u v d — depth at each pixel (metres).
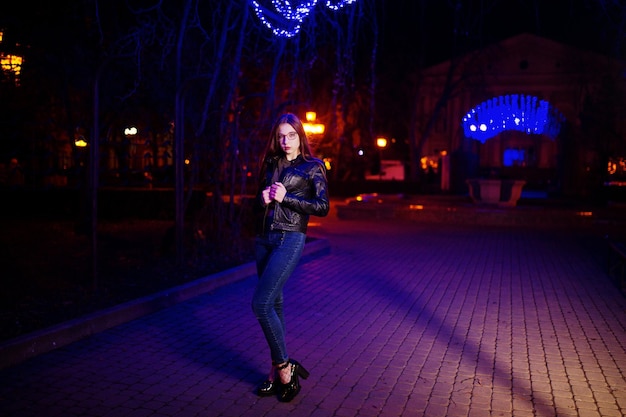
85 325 5.20
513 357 4.88
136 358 4.67
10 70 10.11
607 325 5.97
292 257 3.89
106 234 12.20
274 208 3.96
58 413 3.61
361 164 33.84
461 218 17.44
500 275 8.79
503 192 19.45
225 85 10.02
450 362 4.72
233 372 4.41
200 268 8.32
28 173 10.03
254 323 5.79
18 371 4.32
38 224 13.73
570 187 31.95
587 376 4.44
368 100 32.25
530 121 25.59
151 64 10.20
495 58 34.38
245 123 10.52
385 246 11.99
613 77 23.05
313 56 16.12
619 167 26.70
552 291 7.65
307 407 3.79
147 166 10.67
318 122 27.30
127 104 10.82
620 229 15.96
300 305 6.65
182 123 8.55
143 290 6.85
